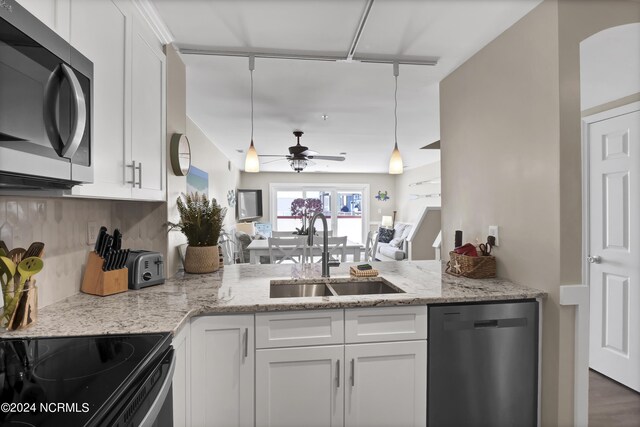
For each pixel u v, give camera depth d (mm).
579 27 1605
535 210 1740
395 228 8062
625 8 1643
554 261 1632
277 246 4129
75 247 1627
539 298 1700
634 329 2238
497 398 1673
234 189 7137
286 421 1504
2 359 1014
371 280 2062
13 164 782
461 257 2072
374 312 1552
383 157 6473
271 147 5391
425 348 1595
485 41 2062
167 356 1081
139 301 1532
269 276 2088
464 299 1620
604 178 2367
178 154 2025
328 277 2068
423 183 7527
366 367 1546
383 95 2982
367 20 1826
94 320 1295
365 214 9055
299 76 2561
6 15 765
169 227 2020
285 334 1497
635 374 2240
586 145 2471
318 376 1518
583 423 1637
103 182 1291
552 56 1616
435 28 1915
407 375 1580
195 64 2332
